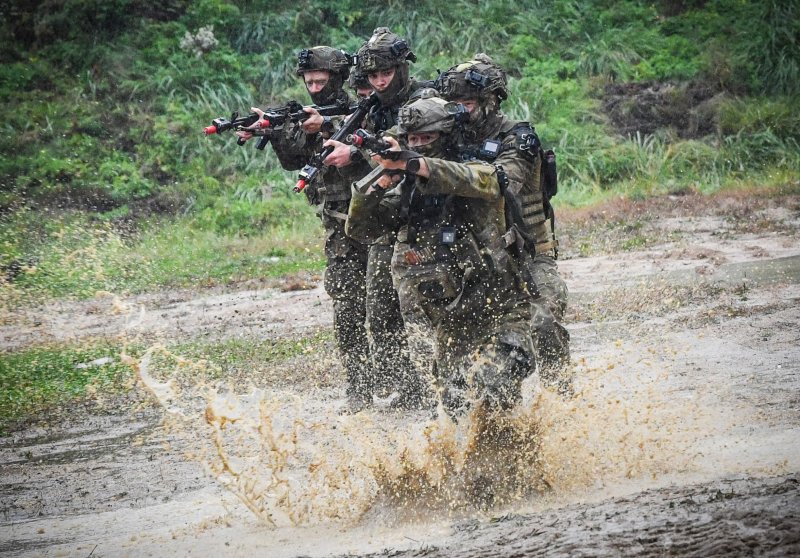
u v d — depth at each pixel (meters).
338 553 9.47
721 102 49.91
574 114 49.50
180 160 45.28
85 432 16.41
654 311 22.19
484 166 11.24
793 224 33.81
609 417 13.16
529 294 11.73
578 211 40.38
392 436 11.74
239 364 20.08
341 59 16.23
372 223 11.74
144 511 12.05
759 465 10.83
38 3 50.50
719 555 6.98
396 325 15.45
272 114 15.57
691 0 56.84
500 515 10.20
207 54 49.72
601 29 54.81
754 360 16.88
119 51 49.53
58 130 45.62
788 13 54.09
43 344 23.56
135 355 21.53
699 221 35.84
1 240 36.59
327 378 18.39
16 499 13.08
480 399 11.16
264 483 12.54
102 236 38.81
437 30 52.75
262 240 38.66
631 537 7.77
